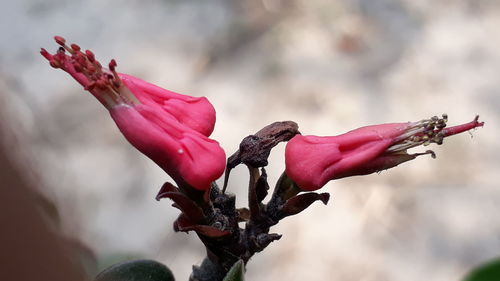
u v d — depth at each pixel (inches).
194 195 3.8
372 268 9.7
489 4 12.9
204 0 12.8
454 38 12.4
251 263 9.7
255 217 4.0
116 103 3.7
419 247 9.9
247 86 11.6
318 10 12.6
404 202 10.2
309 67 11.8
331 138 3.9
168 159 3.7
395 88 11.6
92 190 10.4
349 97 11.4
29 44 12.4
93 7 12.9
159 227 10.1
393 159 3.9
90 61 3.7
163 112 3.7
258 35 12.3
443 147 10.8
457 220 10.1
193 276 4.1
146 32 12.5
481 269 4.5
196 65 11.9
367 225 10.0
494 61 12.1
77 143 11.0
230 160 3.9
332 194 10.3
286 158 3.9
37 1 13.0
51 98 11.6
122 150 10.9
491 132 11.1
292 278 9.6
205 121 3.9
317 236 9.9
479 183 10.5
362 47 12.2
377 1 12.9
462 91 11.6
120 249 9.6
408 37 12.4
